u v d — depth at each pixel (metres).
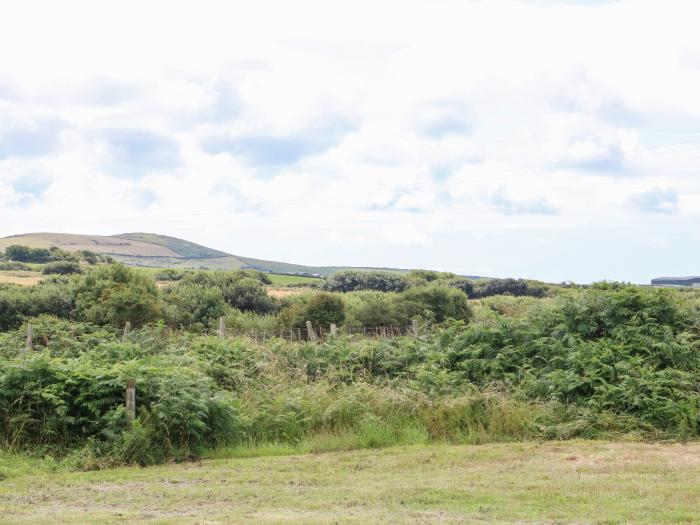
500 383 16.55
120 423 13.02
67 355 19.84
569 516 7.95
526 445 13.20
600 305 18.34
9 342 24.00
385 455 12.59
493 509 8.38
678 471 10.63
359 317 42.38
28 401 13.30
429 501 8.91
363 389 16.34
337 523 7.59
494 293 69.69
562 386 15.61
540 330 18.59
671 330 17.16
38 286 46.44
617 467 10.98
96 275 42.16
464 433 14.27
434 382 16.70
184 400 13.18
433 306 44.75
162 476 11.09
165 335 24.20
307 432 14.42
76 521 8.02
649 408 14.42
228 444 13.60
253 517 8.06
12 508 8.95
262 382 17.83
